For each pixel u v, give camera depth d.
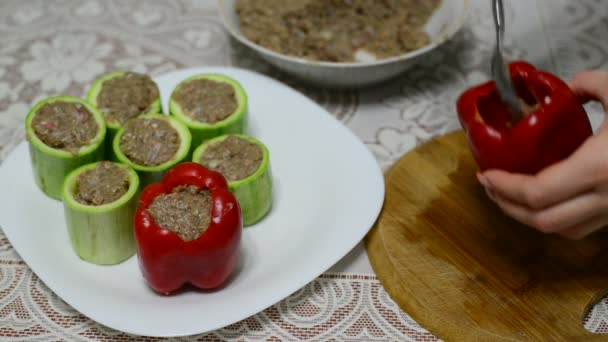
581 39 1.00
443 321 0.73
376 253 0.78
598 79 0.73
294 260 0.76
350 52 0.92
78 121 0.79
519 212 0.73
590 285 0.75
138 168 0.78
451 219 0.80
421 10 0.97
